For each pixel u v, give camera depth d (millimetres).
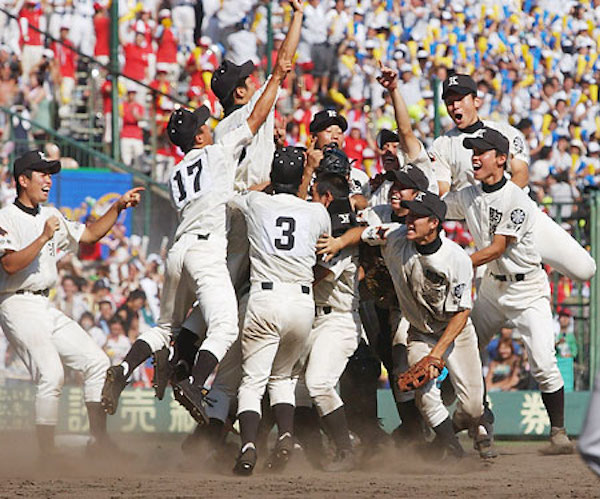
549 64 59219
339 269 25000
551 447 30281
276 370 24734
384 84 26906
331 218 25672
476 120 29453
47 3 48688
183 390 23281
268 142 26719
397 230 24359
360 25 53625
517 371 42875
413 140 27250
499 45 57938
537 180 54000
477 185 28297
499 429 37844
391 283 26062
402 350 26859
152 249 44562
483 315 30141
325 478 23484
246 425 23891
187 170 25016
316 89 52125
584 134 58188
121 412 36906
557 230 29844
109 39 48938
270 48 49875
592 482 23109
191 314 25750
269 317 23828
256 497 19938
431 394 25484
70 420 36188
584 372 42469
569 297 43375
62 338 27188
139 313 43094
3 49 47531
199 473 24641
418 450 27578
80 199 44312
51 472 24781
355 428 27922
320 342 25312
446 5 56688
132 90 48281
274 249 23984
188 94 50250
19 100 47375
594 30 60938
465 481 23109
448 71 54969
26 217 26953
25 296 26875
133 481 22672
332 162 25578
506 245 28234
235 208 25016
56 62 48125
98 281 42750
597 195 42531
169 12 50500
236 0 51344
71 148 46188
